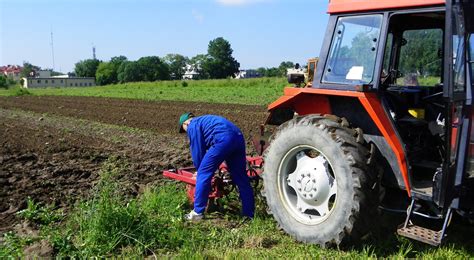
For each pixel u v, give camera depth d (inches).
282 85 1419.8
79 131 517.3
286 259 165.8
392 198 185.2
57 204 238.5
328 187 179.0
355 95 172.4
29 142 426.3
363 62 175.9
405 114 188.9
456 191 155.3
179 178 231.8
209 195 217.5
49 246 173.2
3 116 723.4
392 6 165.5
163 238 182.4
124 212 185.8
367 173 165.6
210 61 4441.4
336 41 184.2
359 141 169.2
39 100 1106.1
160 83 1951.3
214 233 188.4
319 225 178.1
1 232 198.1
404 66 202.8
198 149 209.6
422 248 173.2
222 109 724.7
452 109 150.3
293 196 193.2
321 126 175.3
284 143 188.2
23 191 256.8
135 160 341.1
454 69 148.8
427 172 180.9
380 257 167.3
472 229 186.5
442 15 179.8
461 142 154.6
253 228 194.7
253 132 470.9
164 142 427.8
